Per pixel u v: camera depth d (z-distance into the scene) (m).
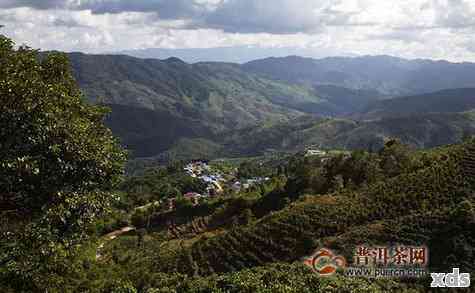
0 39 16.83
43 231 14.54
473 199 51.59
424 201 53.38
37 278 15.26
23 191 15.37
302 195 80.25
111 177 18.08
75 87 20.17
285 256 52.34
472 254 37.91
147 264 63.81
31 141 14.94
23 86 15.10
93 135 18.11
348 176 82.31
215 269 56.47
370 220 53.88
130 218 111.25
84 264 26.42
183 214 110.88
